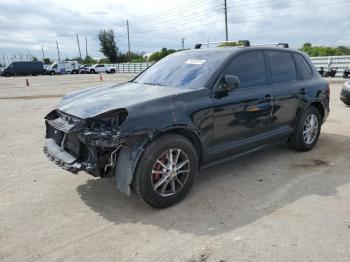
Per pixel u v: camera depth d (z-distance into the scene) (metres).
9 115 10.05
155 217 3.70
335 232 3.33
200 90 4.15
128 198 4.15
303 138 5.77
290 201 4.03
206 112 4.12
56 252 3.09
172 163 3.84
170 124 3.75
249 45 5.18
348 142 6.57
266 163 5.36
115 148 3.57
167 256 3.00
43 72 48.88
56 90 19.41
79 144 3.74
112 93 4.36
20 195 4.25
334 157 5.66
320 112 6.11
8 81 31.62
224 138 4.45
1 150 6.19
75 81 29.45
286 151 5.97
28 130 7.86
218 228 3.45
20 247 3.17
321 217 3.63
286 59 5.49
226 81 4.18
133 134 3.51
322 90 5.96
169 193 3.89
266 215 3.70
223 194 4.24
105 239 3.28
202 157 4.24
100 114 3.56
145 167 3.61
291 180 4.68
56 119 4.27
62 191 4.36
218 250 3.07
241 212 3.78
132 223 3.57
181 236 3.31
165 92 4.12
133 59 78.19
